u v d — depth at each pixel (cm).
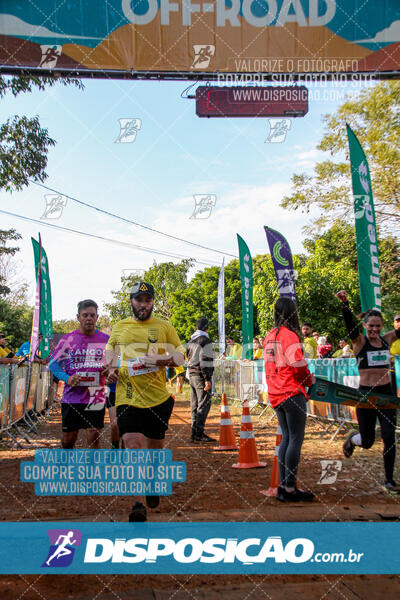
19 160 1148
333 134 1083
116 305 2859
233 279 3328
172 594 238
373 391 453
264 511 370
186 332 3303
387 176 1023
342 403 467
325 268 1522
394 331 475
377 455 601
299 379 414
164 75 589
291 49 595
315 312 1504
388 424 442
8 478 482
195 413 730
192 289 3338
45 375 1154
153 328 374
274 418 950
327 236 1525
